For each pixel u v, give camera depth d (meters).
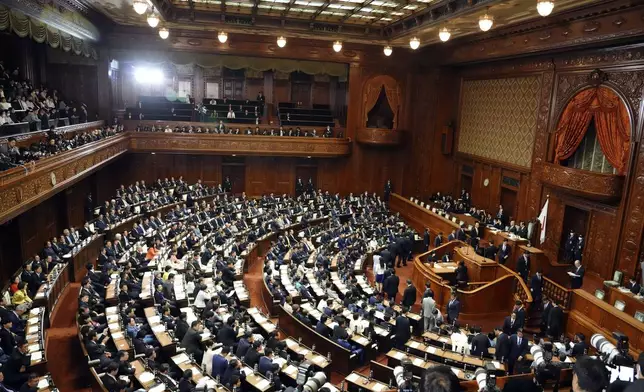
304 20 26.00
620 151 18.41
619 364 10.11
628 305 15.44
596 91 19.47
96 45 26.39
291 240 23.47
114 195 30.02
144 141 28.05
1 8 13.73
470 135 29.16
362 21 26.36
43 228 19.59
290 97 35.66
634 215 17.66
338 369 13.27
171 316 14.09
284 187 33.19
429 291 15.64
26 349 11.02
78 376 11.39
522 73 24.02
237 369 10.86
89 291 14.04
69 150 16.78
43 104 21.17
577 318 15.96
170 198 26.62
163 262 18.08
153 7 20.89
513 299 18.36
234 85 35.00
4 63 22.31
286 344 12.80
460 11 19.48
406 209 30.02
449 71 30.36
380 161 32.94
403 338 13.65
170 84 33.81
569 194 21.00
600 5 17.12
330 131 32.22
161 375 10.41
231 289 16.80
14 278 15.03
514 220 24.80
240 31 26.42
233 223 24.22
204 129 29.91
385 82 31.70
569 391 10.36
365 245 23.00
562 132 21.38
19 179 12.41
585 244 20.14
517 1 16.91
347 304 15.78
